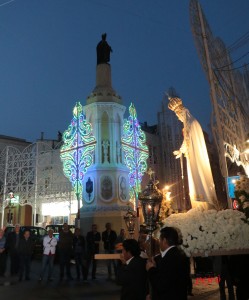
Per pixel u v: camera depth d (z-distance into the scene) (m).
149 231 5.43
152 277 3.99
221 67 13.30
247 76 17.23
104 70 26.58
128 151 25.62
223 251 5.84
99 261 19.53
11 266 14.81
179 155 10.59
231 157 12.73
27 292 10.33
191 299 8.38
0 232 14.89
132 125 26.73
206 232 5.86
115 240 13.94
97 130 24.52
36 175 28.14
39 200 28.45
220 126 11.50
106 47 27.28
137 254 4.54
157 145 36.47
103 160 24.08
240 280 6.49
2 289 10.90
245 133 15.30
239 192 6.81
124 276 4.31
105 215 22.64
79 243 13.39
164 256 4.05
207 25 12.80
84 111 25.97
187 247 5.75
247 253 5.95
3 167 29.75
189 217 6.11
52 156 28.56
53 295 9.79
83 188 24.16
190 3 11.99
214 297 8.58
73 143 25.58
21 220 30.88
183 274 3.97
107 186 23.44
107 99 25.09
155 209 5.49
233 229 5.86
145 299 4.25
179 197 33.47
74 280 12.95
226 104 13.37
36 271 16.41
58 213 29.16
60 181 27.62
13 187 28.70
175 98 10.92
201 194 9.58
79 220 23.48
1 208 30.62
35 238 22.02
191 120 10.58
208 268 11.43
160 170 35.62
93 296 9.55
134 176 25.62
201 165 9.94
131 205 23.98
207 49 11.85
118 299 9.06
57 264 19.42
